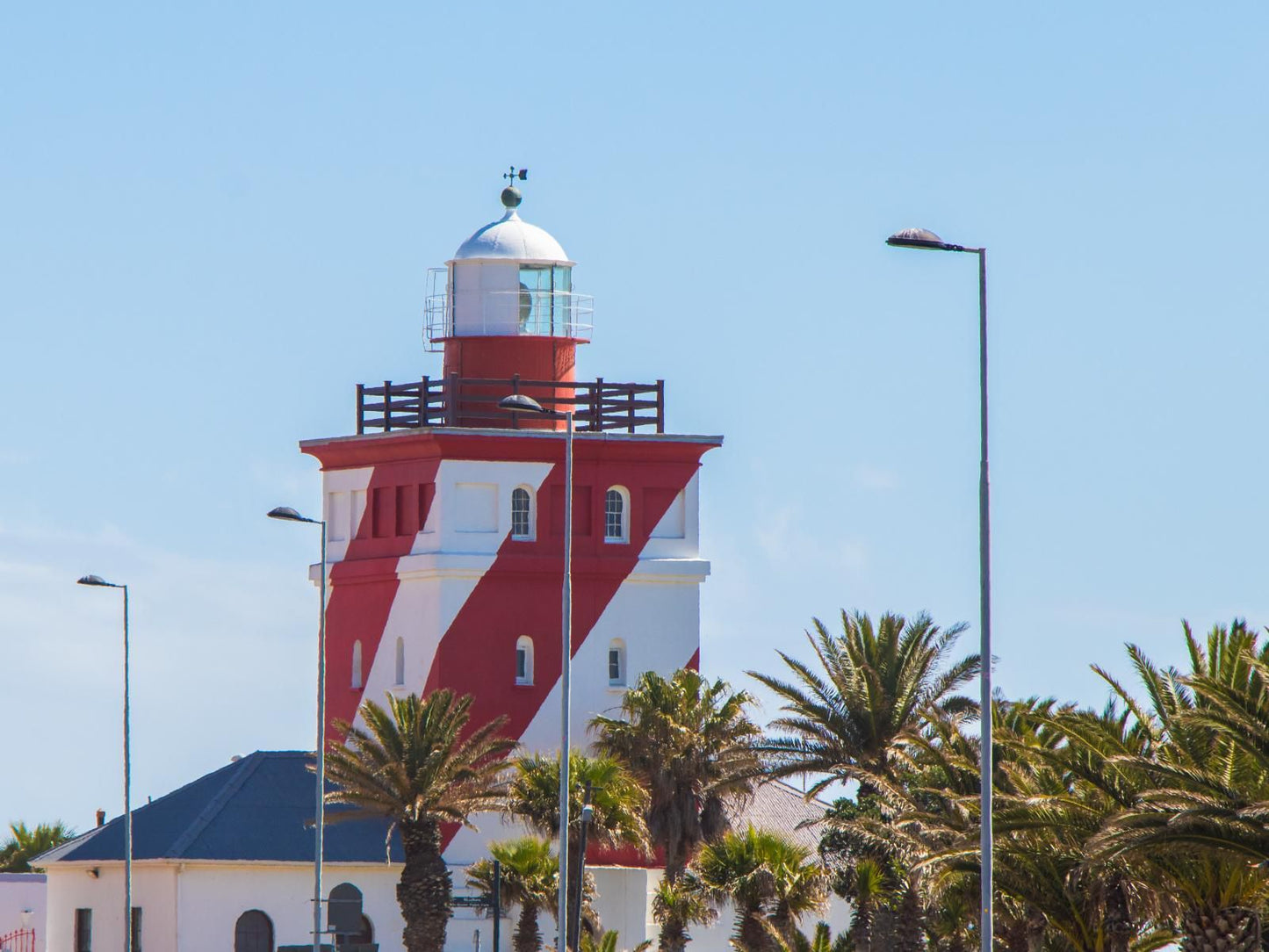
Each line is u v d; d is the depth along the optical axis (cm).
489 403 19338
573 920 16750
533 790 16975
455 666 18650
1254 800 10319
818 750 15400
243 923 17662
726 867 16038
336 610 19512
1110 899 11594
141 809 18438
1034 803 11144
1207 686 9919
